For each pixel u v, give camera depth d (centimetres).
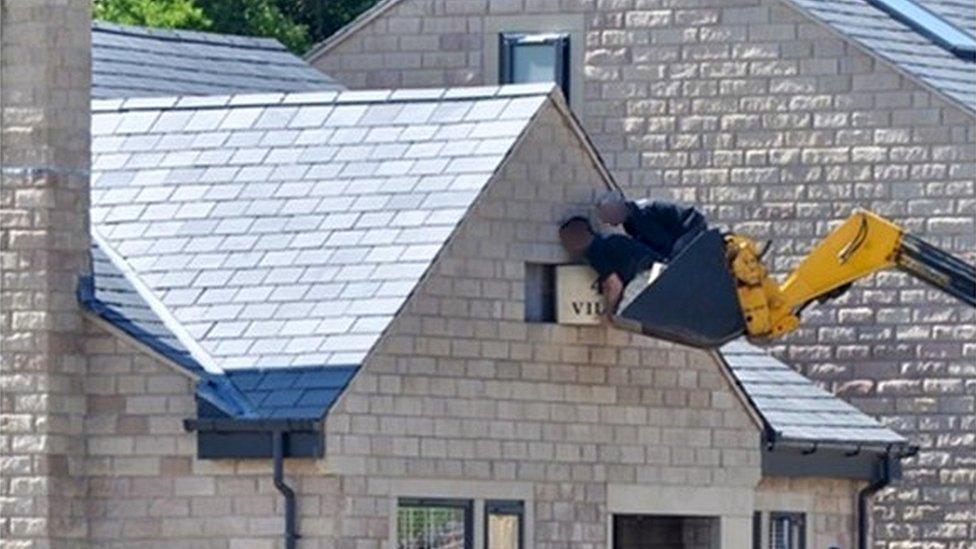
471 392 7462
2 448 7350
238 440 7238
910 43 9225
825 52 9081
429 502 7381
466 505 7444
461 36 9388
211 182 7750
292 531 7212
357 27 9469
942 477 8944
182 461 7294
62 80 7444
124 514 7331
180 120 7912
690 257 7406
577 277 7606
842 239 7550
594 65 9256
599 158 7725
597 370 7681
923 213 9000
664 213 7606
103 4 11419
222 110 7912
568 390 7631
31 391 7344
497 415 7506
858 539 8256
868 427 8244
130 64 8712
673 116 9194
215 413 7238
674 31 9200
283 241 7562
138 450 7325
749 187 9125
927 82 9006
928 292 8950
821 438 8069
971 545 8925
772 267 9081
